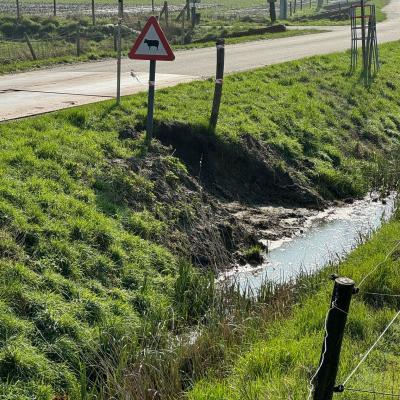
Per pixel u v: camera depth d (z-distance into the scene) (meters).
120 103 14.60
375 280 9.12
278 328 8.25
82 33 36.91
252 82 18.95
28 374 7.34
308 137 16.47
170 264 10.38
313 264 11.53
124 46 32.91
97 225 10.11
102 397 7.29
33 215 9.66
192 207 12.10
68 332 8.07
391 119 19.81
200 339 8.30
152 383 7.41
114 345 8.12
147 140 13.16
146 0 73.94
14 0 69.94
